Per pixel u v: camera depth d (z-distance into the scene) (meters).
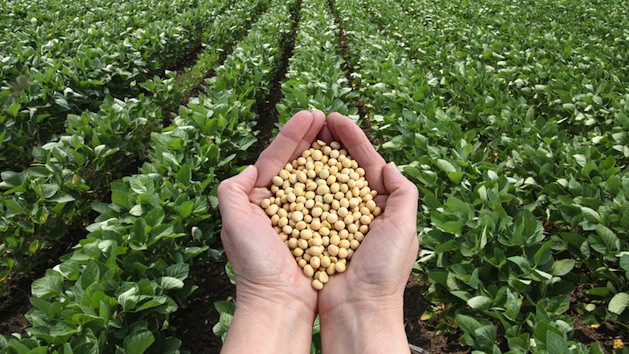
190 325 0.64
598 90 0.94
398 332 0.36
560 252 0.59
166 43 1.55
